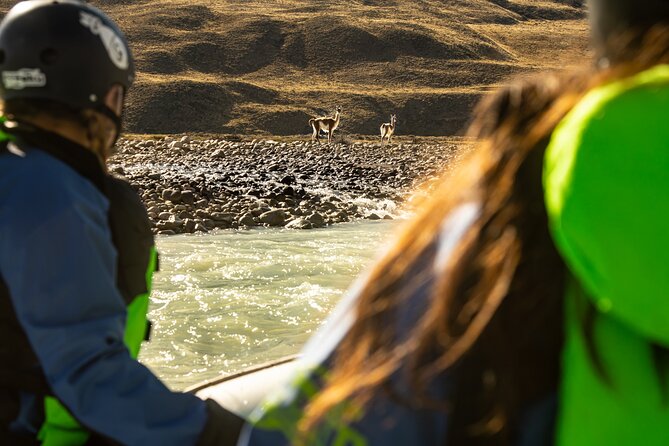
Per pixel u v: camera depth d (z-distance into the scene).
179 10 120.12
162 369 5.48
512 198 0.90
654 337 0.81
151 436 1.80
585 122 0.84
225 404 2.61
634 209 0.79
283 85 104.88
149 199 14.30
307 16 122.12
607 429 0.85
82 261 1.78
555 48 130.62
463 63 112.31
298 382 1.02
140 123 86.62
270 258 9.84
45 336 1.76
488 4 153.12
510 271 0.89
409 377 0.91
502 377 0.89
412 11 137.50
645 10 0.92
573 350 0.87
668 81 0.83
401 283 0.95
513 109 0.95
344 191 18.44
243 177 19.33
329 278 8.70
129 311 2.10
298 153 30.55
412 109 96.69
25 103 2.00
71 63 2.01
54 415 1.89
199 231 12.50
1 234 1.78
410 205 1.06
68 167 1.90
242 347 6.01
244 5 132.12
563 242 0.84
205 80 99.38
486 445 0.90
